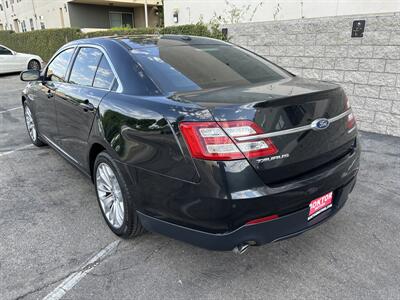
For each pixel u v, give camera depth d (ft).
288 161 6.58
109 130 8.23
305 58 19.07
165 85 7.75
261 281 7.43
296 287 7.23
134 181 7.60
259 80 8.57
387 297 6.90
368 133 17.26
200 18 37.14
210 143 6.10
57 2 66.85
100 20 67.82
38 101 13.91
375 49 16.28
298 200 6.71
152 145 6.99
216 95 6.94
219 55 9.56
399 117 16.30
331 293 7.04
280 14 31.89
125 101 7.95
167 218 7.06
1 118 23.20
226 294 7.09
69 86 10.98
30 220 9.97
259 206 6.26
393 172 12.64
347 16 16.83
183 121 6.38
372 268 7.74
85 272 7.79
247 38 21.65
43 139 15.02
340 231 9.16
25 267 7.95
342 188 7.83
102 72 9.45
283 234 6.84
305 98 6.77
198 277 7.59
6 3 99.25
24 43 62.28
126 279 7.55
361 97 17.39
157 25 67.10
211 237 6.49
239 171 6.10
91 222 9.86
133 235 8.68
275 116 6.34
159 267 7.92
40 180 12.78
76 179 12.84
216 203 6.16
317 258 8.13
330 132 7.34
